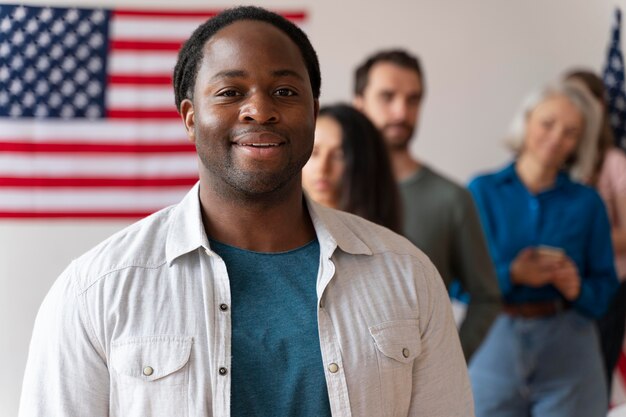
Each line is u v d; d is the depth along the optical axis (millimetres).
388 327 1545
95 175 3859
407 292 1594
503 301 3727
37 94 3812
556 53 4152
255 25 1511
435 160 4133
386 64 3740
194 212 1546
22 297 3852
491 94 4133
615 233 4059
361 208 2807
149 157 3879
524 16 4137
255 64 1463
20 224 3832
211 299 1482
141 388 1441
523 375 3656
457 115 4125
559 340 3682
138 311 1468
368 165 2816
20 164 3814
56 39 3822
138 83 3869
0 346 3846
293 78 1486
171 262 1505
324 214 1636
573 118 3877
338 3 4043
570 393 3658
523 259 3723
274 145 1456
